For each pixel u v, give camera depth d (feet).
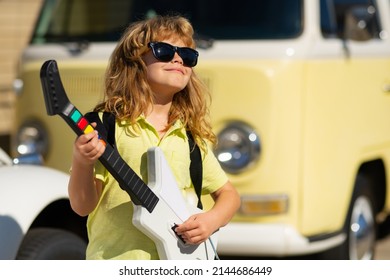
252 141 37.11
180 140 21.84
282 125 37.22
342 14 41.63
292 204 37.58
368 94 42.47
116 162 19.88
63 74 39.47
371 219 43.98
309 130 37.86
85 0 41.91
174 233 21.03
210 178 22.66
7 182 27.68
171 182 20.98
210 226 21.52
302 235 37.81
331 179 39.27
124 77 21.39
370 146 42.55
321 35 39.06
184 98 22.30
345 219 41.24
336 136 39.52
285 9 38.60
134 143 21.09
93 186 20.38
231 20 38.93
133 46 21.47
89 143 19.26
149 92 21.40
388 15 45.88
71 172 20.18
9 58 69.51
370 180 44.24
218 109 37.45
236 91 37.35
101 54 39.47
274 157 37.19
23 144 40.34
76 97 39.09
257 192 37.32
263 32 38.29
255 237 37.22
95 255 21.39
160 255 20.97
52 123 39.70
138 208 20.47
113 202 21.17
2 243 26.25
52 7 42.75
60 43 41.27
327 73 38.99
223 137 37.35
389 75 44.73
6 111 68.59
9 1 69.67
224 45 37.96
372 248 44.27
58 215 29.78
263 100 37.19
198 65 37.83
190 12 39.68
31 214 27.14
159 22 21.76
